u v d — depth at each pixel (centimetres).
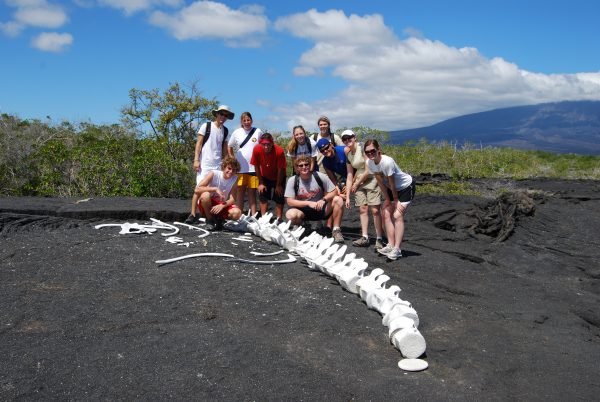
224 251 751
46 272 623
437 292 688
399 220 799
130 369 414
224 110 927
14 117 1666
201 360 430
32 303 533
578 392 428
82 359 428
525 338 549
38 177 1359
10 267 637
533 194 1356
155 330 484
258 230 850
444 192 1602
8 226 802
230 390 392
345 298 598
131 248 731
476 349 500
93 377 402
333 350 470
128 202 1016
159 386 393
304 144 912
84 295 559
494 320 599
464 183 1758
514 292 734
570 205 1330
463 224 1083
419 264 814
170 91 1616
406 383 418
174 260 685
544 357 497
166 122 1591
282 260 728
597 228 1095
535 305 683
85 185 1297
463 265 843
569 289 795
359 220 1098
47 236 771
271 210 1188
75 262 662
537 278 847
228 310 541
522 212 1121
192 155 1563
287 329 507
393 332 481
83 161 1303
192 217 922
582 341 561
